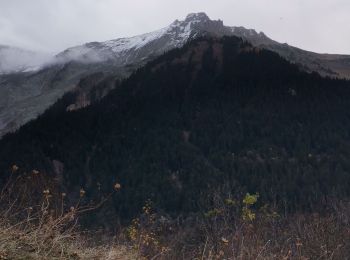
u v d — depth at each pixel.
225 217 7.14
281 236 7.74
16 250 4.06
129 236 5.98
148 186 96.88
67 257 4.34
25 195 4.64
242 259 5.77
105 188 67.44
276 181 97.12
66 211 4.84
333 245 8.30
